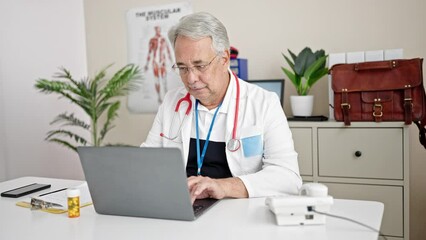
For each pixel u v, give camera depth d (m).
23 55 2.57
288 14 2.29
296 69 1.98
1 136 2.44
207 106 1.49
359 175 1.76
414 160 2.08
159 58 2.70
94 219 1.03
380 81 1.71
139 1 2.73
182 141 1.49
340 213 0.99
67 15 2.85
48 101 2.77
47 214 1.09
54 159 2.82
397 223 1.70
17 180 1.61
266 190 1.19
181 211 0.96
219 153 1.43
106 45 2.88
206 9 2.52
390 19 2.08
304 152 1.85
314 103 2.25
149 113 2.78
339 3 2.18
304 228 0.89
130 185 0.98
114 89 2.55
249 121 1.42
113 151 0.96
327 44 2.22
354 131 1.75
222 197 1.13
